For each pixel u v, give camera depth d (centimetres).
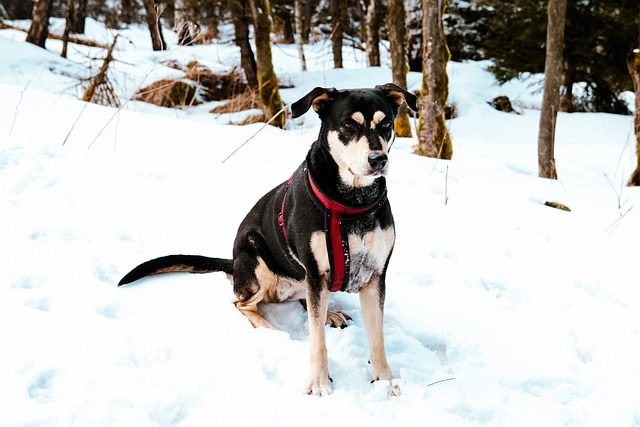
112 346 293
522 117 1412
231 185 537
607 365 326
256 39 1059
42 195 460
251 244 350
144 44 2058
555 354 331
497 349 336
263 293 360
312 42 2403
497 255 449
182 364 289
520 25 1436
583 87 1552
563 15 710
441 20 777
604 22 1350
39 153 531
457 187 588
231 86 1448
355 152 281
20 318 304
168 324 321
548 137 752
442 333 351
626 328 359
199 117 1259
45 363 272
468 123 1365
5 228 401
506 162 839
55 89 1236
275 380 295
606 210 586
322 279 299
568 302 388
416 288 401
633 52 761
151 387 265
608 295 402
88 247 400
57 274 359
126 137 633
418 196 552
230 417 256
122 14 2605
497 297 401
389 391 290
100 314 325
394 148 859
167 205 484
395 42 965
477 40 1908
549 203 594
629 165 920
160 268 376
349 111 288
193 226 457
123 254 400
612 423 278
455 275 418
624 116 1376
